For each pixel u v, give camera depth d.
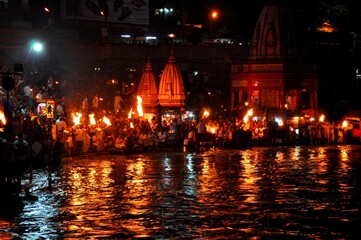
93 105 44.72
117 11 62.06
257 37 54.88
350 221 19.42
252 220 19.45
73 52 53.00
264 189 25.11
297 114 50.31
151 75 46.75
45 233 17.77
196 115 49.09
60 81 47.25
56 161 31.14
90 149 38.97
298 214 20.38
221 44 59.91
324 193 24.31
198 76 56.56
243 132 44.56
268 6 55.12
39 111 38.25
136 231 18.05
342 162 35.12
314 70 53.03
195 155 38.84
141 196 23.38
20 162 24.25
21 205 21.53
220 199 22.86
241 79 53.03
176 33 67.00
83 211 20.59
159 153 40.16
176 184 26.22
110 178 27.77
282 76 51.31
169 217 19.83
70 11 58.38
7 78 26.53
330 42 66.06
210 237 17.42
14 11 53.31
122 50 55.09
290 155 39.41
